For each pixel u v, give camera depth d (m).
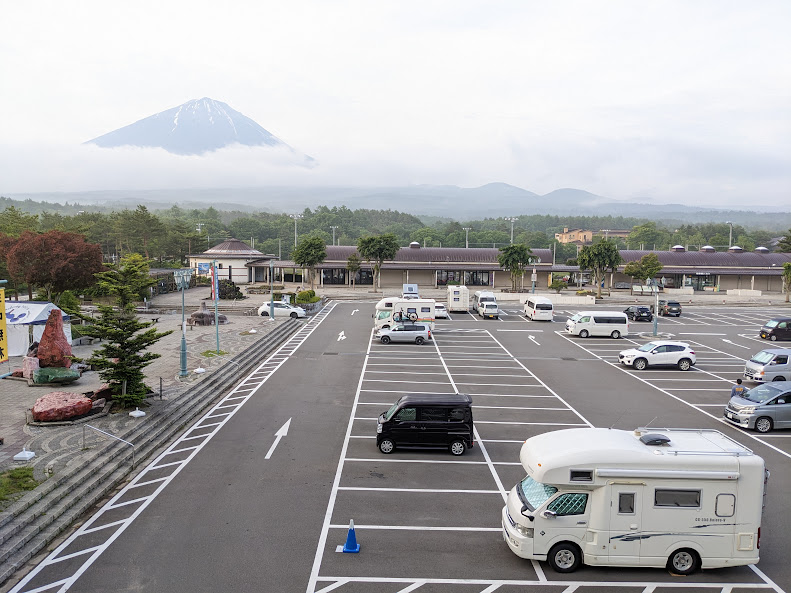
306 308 68.56
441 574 14.58
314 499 18.83
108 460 21.02
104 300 67.31
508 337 53.28
